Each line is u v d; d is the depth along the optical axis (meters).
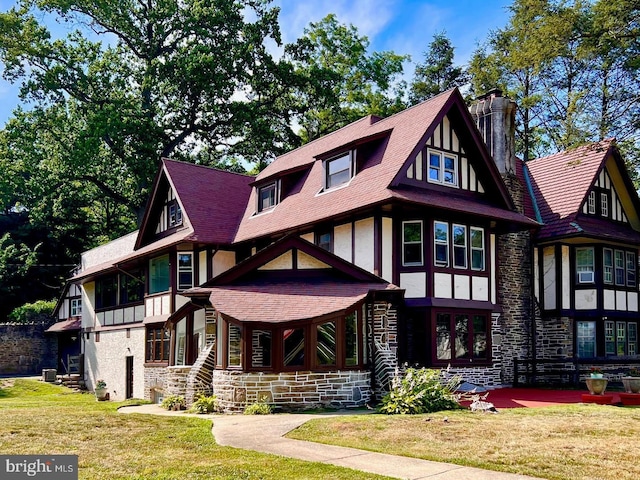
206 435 11.48
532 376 21.41
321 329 16.28
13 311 43.81
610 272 23.44
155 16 39.38
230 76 39.09
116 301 29.97
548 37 25.56
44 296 46.88
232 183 27.75
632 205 25.45
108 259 31.77
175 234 25.27
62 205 45.25
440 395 14.77
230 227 24.72
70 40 39.62
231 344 16.33
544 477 8.16
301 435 11.35
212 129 40.97
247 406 15.57
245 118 38.41
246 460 9.21
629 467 8.58
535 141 40.88
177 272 23.56
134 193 42.34
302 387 15.80
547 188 25.03
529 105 35.97
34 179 39.06
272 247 18.69
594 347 22.66
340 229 19.97
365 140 20.50
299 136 43.84
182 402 18.20
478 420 12.39
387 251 18.72
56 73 37.56
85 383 32.69
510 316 22.11
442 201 19.02
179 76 37.62
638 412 13.44
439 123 19.80
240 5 40.69
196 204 25.05
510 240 22.67
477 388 17.92
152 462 9.16
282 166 26.73
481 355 19.98
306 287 17.75
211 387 18.25
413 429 11.46
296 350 16.08
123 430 12.08
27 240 47.53
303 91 41.50
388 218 18.84
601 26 23.81
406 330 18.98
